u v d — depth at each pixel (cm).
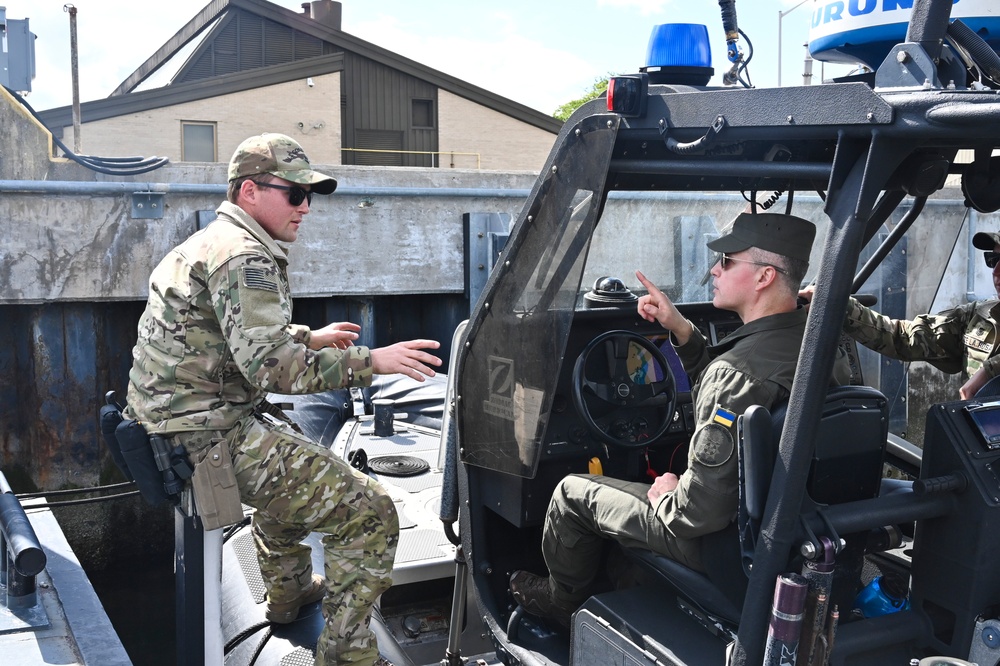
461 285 727
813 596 150
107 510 673
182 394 203
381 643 253
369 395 484
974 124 122
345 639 214
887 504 167
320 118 1662
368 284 704
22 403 652
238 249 198
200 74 1806
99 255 623
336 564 215
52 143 638
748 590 157
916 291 313
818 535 154
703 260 270
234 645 245
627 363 261
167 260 208
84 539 669
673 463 277
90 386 657
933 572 177
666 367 265
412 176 727
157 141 1548
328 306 734
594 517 208
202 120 1577
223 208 210
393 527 218
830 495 176
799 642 151
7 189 592
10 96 608
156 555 694
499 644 233
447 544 308
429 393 477
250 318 194
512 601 251
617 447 255
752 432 156
